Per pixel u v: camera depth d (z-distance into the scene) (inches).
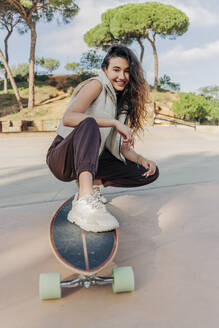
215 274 66.7
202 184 151.1
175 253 77.4
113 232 64.7
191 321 50.7
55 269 71.2
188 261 73.0
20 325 51.2
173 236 88.2
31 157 266.4
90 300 57.7
